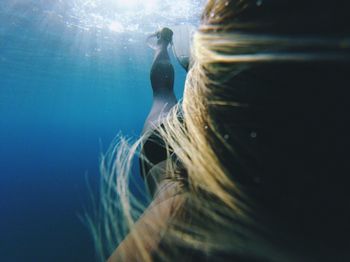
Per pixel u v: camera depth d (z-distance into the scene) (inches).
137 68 844.6
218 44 19.3
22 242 725.9
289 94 16.0
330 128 15.1
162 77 67.9
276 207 17.1
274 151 16.7
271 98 16.6
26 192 1135.0
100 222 23.0
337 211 15.7
